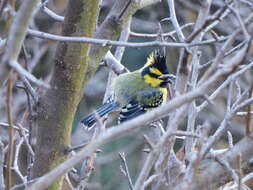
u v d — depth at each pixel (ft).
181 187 21.16
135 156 57.26
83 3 28.63
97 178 54.60
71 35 28.96
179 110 21.47
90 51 32.30
